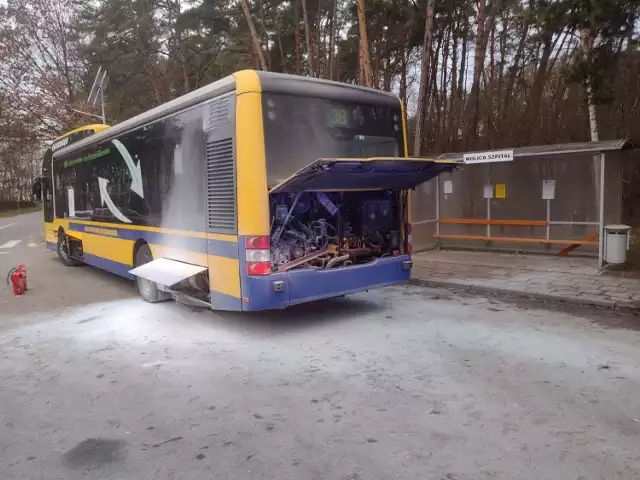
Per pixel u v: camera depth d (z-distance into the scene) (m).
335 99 6.45
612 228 9.21
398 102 7.19
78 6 29.05
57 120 26.36
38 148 30.33
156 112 7.59
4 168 61.69
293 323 6.74
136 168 8.35
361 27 14.73
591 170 10.88
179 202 7.05
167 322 6.97
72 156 11.57
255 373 4.95
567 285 8.26
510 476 3.12
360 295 8.35
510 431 3.68
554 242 11.14
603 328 6.22
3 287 9.92
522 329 6.23
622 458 3.29
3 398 4.48
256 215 5.74
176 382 4.77
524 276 9.12
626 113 17.05
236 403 4.26
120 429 3.84
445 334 6.08
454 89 23.23
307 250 6.38
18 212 55.62
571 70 10.47
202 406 4.22
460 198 12.89
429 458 3.34
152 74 29.12
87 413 4.13
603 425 3.74
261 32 24.48
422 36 21.80
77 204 11.48
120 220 9.16
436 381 4.63
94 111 25.39
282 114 5.94
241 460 3.36
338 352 5.52
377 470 3.21
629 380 4.56
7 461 3.41
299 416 3.99
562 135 18.66
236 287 5.97
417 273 9.73
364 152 6.75
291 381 4.71
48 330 6.72
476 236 12.27
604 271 9.27
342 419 3.92
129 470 3.26
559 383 4.52
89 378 4.93
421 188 12.66
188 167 6.76
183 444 3.59
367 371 4.93
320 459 3.35
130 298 8.69
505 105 20.50
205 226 6.48
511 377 4.68
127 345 5.97
